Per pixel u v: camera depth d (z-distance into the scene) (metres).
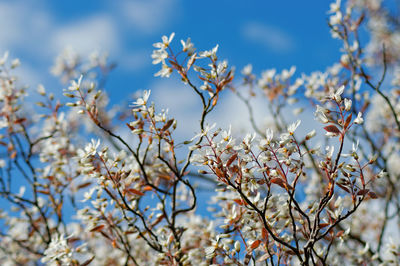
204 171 1.30
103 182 1.39
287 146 1.29
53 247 1.41
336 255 1.49
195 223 1.53
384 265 1.46
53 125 1.67
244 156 1.30
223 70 1.38
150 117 1.37
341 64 1.69
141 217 1.40
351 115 1.28
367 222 1.66
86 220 1.46
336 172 1.29
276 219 1.35
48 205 1.62
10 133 1.64
